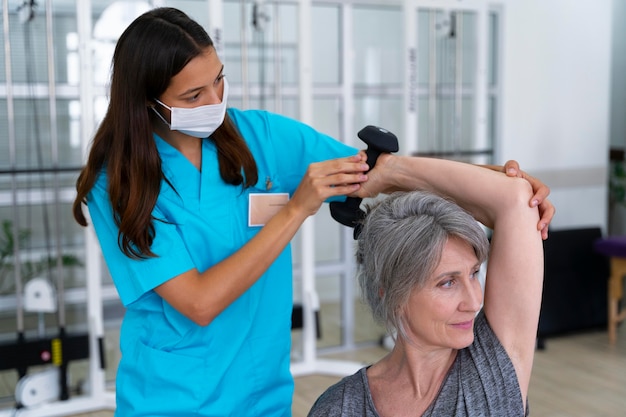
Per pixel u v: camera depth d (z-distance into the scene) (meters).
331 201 1.64
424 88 4.51
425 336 1.25
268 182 1.67
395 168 1.45
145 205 1.44
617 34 6.04
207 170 1.58
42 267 3.99
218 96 1.49
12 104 3.39
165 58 1.37
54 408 3.37
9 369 3.29
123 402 1.62
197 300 1.45
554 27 4.79
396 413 1.32
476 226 1.22
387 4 4.30
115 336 4.09
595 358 4.14
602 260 4.62
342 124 4.33
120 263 1.52
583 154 4.99
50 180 3.88
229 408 1.62
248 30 4.05
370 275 1.27
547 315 4.39
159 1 3.45
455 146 4.29
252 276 1.45
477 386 1.28
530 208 1.31
